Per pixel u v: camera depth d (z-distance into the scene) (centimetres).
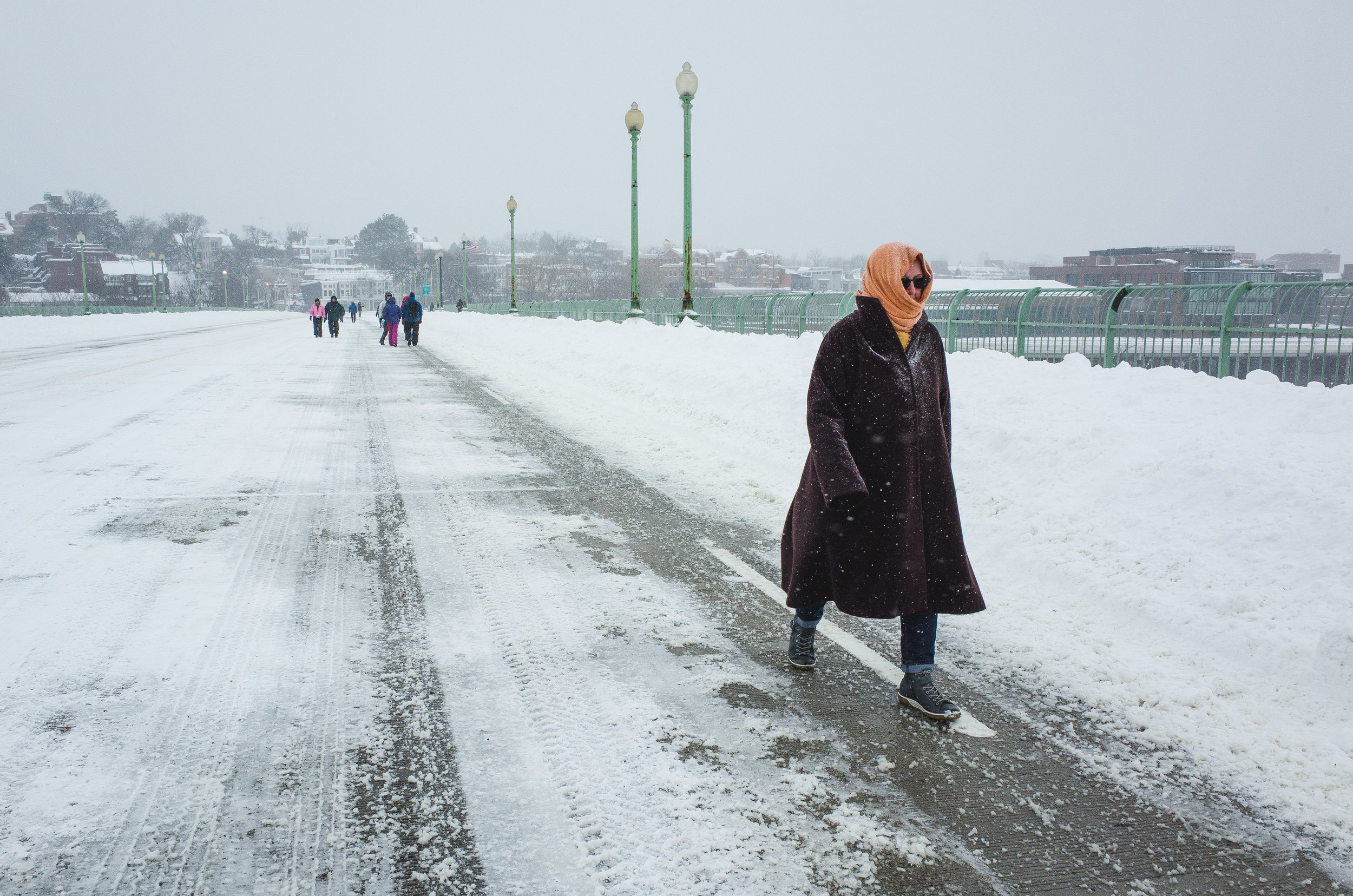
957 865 238
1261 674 355
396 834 246
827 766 290
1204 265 6488
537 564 512
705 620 429
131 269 16150
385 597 450
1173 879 236
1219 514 474
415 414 1162
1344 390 579
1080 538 505
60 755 285
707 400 1155
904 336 323
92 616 411
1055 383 802
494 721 316
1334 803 274
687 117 1848
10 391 1330
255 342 3092
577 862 234
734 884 226
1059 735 317
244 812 255
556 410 1223
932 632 330
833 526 326
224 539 552
